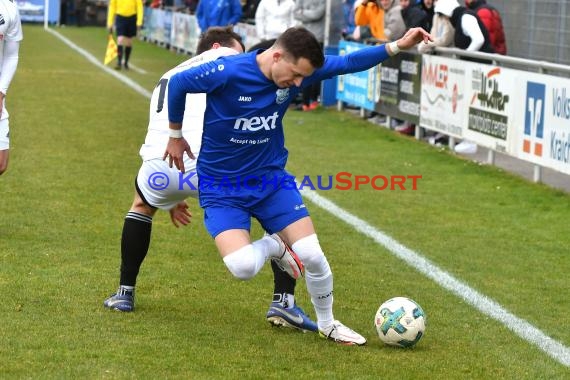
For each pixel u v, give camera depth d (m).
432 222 19.25
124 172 23.09
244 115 11.41
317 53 11.00
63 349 11.20
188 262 15.67
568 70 21.25
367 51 11.79
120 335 11.84
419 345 11.99
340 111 36.59
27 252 15.71
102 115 32.81
